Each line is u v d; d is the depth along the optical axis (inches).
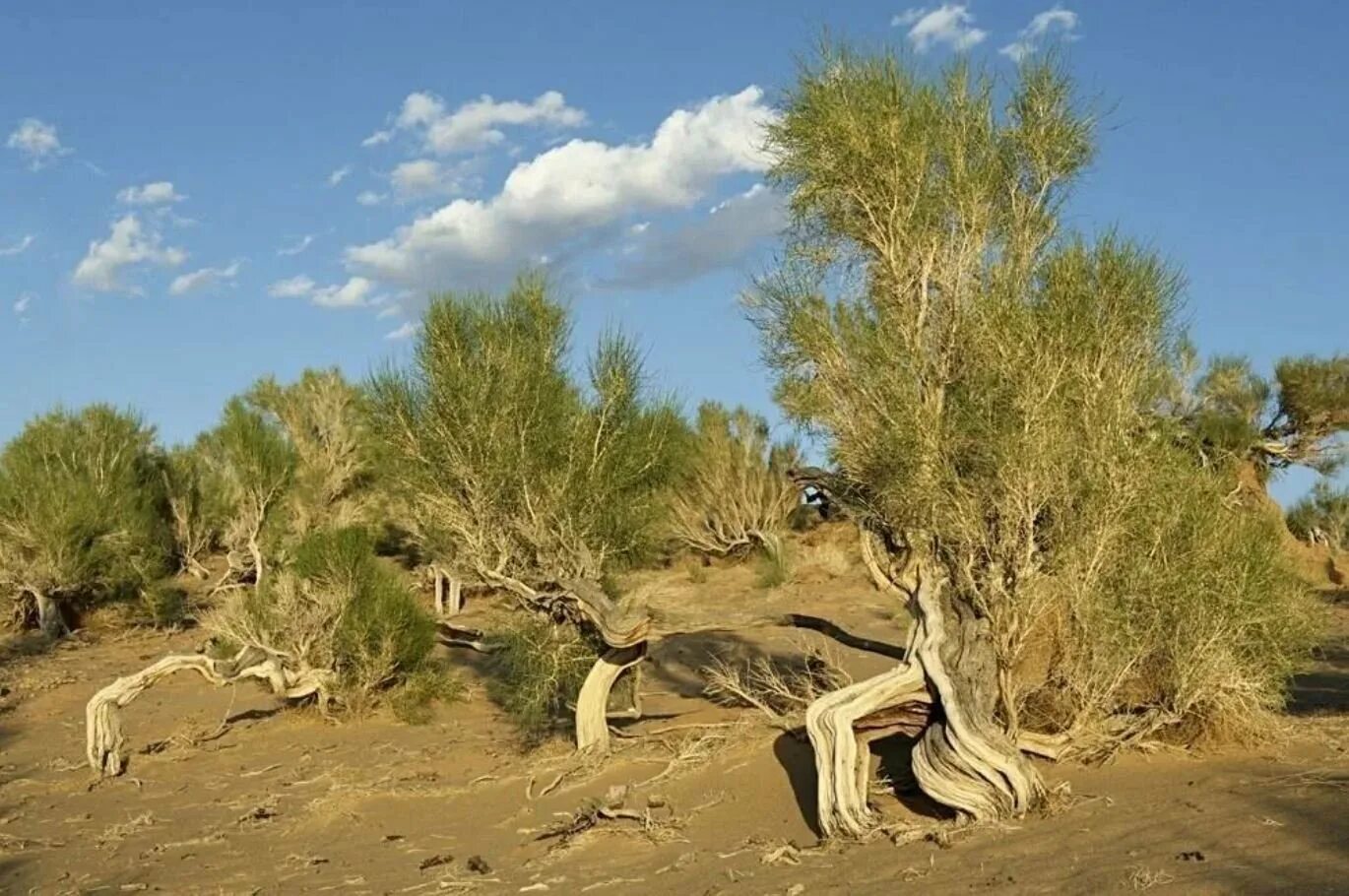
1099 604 372.2
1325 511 1371.8
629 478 506.6
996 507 370.0
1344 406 1171.3
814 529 1389.0
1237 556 387.5
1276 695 399.9
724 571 1240.2
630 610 496.1
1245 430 1092.5
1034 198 403.9
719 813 379.9
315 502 1172.5
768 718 459.8
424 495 497.0
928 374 384.8
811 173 402.6
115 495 1162.6
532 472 491.2
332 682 656.4
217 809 488.7
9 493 1105.4
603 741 487.8
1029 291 383.2
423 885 349.4
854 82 404.8
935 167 401.7
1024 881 264.4
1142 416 394.0
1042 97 400.5
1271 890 233.1
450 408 484.1
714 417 1325.0
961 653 356.8
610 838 370.0
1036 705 394.0
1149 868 258.5
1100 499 369.4
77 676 890.1
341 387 1272.1
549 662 516.7
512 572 506.9
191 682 861.2
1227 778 341.7
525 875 346.9
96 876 394.6
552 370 502.3
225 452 1238.9
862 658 700.7
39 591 1103.0
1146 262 379.2
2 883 391.2
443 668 702.5
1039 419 363.3
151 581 1144.2
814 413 394.3
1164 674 388.8
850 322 395.9
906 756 393.4
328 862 392.5
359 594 675.4
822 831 339.9
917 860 297.4
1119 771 366.3
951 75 406.9
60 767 593.3
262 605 676.1
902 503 372.5
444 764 530.9
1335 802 297.9
